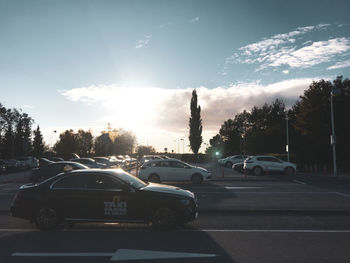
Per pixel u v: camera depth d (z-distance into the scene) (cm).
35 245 625
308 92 4050
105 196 761
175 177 1942
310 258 538
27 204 770
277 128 5484
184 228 773
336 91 2466
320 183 1967
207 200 1257
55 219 761
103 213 760
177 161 1977
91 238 679
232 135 9056
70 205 763
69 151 7444
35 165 4322
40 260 532
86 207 761
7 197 1423
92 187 775
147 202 750
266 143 5422
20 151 6912
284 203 1170
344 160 3950
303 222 841
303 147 3781
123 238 677
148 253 569
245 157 4312
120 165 3594
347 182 2028
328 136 3800
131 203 753
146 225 810
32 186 800
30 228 785
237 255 555
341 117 3891
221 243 634
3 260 533
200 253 567
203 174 1942
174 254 562
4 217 937
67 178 789
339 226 791
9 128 6625
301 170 3284
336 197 1334
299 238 672
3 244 635
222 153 8981
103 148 7619
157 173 1941
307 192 1510
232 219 885
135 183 806
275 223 830
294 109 6475
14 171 3722
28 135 7219
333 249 590
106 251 582
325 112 3931
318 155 3716
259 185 1855
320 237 680
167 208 744
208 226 795
